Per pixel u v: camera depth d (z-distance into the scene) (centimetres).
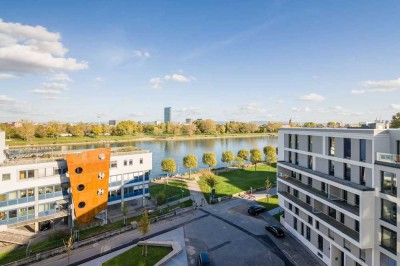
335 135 3453
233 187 7506
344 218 3312
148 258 3722
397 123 7762
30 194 4644
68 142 18525
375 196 2856
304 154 4172
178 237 4372
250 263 3603
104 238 4381
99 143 18700
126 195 5731
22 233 4559
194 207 5744
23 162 4659
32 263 3662
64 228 4819
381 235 2825
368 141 2955
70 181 4794
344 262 3375
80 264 3616
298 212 4266
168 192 7056
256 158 9881
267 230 4622
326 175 3600
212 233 4516
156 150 15650
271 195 6719
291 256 3778
